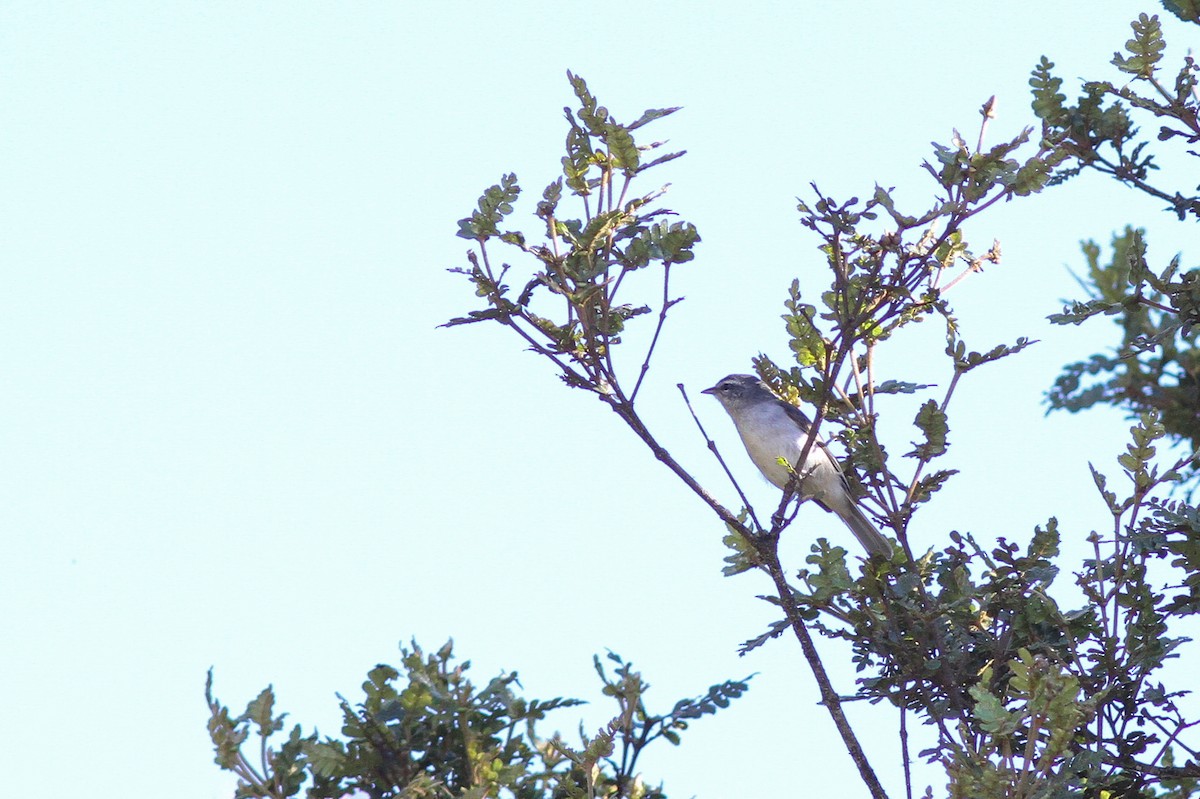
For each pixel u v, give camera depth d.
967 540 12.21
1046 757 9.12
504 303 11.27
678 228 11.02
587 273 10.99
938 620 11.98
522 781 11.02
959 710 11.61
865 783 11.11
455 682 11.03
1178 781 11.30
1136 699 11.37
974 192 10.91
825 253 11.90
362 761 10.67
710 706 11.23
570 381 11.46
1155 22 13.51
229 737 10.38
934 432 12.00
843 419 12.48
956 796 9.38
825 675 11.52
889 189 10.99
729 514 11.70
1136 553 11.52
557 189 11.21
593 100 11.21
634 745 11.27
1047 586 11.86
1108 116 14.09
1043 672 9.33
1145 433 11.62
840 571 11.91
